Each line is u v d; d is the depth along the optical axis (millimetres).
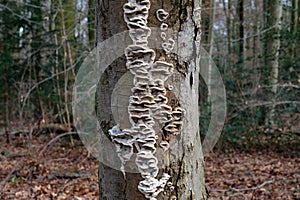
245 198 4344
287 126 7891
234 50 8812
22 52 9305
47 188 4844
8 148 7816
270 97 7734
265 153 7680
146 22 1098
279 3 8234
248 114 7867
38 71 8891
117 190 1148
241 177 5645
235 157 7375
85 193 4594
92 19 8086
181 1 1125
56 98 8234
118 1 1106
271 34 8047
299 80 7168
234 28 9945
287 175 5664
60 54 8555
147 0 1091
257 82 7793
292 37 7844
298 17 8922
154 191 1124
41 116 8477
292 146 7801
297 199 4293
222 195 4500
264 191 4668
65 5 8344
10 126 8961
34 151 7285
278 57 7918
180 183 1158
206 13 7992
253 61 8477
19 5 8773
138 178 1125
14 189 4840
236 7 10000
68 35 7984
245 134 7879
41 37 8633
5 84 9141
